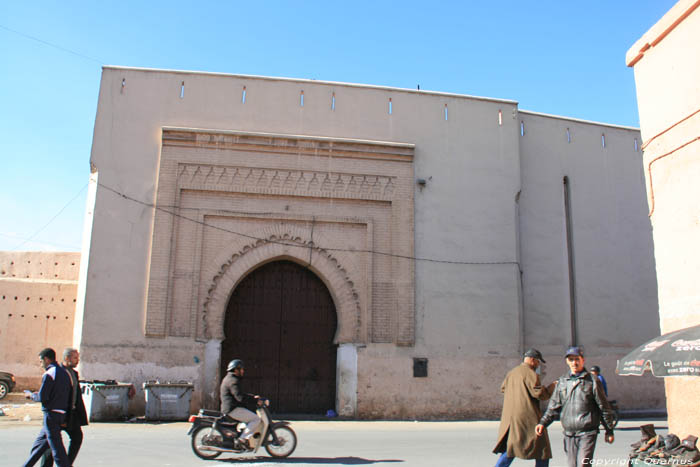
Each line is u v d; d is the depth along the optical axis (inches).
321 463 302.0
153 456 311.7
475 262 589.0
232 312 555.5
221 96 573.0
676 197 289.4
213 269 539.5
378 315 559.2
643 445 235.5
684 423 268.1
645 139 311.6
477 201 602.5
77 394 249.6
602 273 652.7
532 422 229.1
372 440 397.4
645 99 313.9
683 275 281.7
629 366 254.4
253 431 308.0
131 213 533.3
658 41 307.4
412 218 579.8
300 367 557.9
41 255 722.2
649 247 678.5
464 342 570.3
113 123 547.2
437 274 577.9
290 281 573.0
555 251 641.0
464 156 609.6
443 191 596.7
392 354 553.9
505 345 578.9
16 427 427.5
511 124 629.3
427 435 433.4
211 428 313.7
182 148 551.5
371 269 564.4
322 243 563.8
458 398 557.6
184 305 526.9
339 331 552.1
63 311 678.5
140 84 560.4
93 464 286.8
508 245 601.0
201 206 547.8
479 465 300.0
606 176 677.9
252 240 551.5
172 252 531.8
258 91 581.3
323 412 552.4
